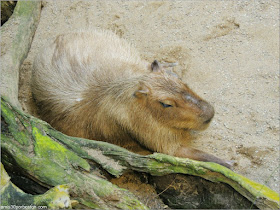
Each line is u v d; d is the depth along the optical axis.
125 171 5.67
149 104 6.39
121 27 9.42
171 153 6.79
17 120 5.38
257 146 6.54
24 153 5.14
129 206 4.90
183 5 9.48
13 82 7.68
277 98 7.26
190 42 8.67
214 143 6.85
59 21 9.95
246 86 7.58
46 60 7.72
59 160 5.20
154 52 8.73
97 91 6.96
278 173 6.05
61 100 7.17
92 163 5.49
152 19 9.41
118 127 6.88
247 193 5.07
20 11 9.31
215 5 9.25
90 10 9.98
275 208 4.89
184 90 6.30
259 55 8.05
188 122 6.37
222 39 8.55
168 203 5.83
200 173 5.35
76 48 7.73
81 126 7.04
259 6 8.93
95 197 4.90
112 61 7.52
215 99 7.47
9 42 8.55
